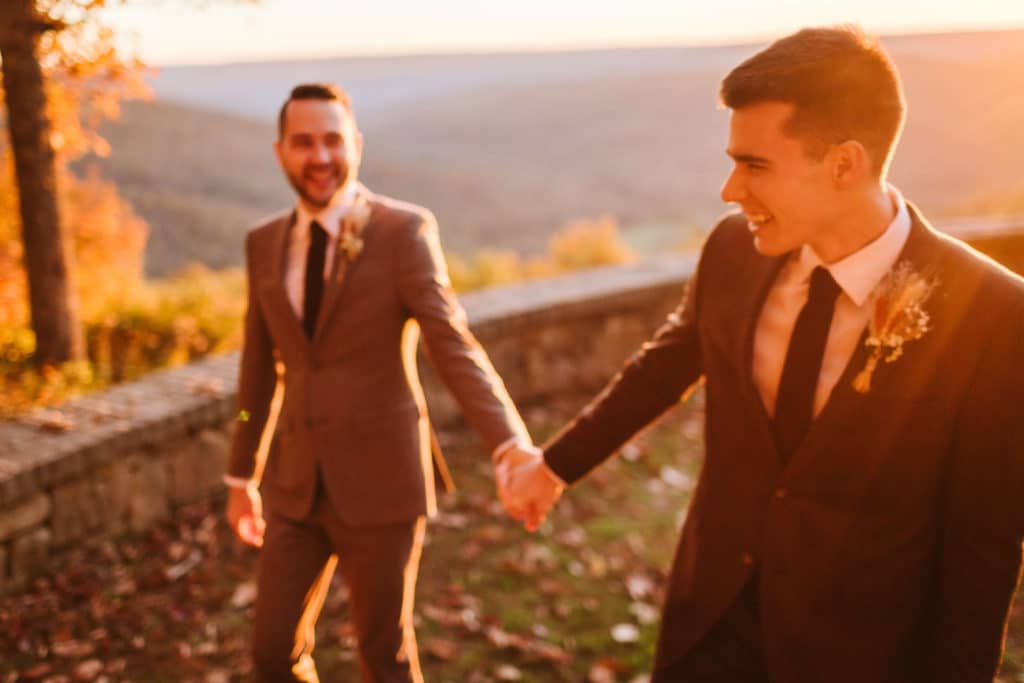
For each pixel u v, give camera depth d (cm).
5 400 474
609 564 411
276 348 259
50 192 554
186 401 434
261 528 265
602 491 495
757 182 147
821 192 145
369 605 235
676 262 845
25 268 559
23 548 356
